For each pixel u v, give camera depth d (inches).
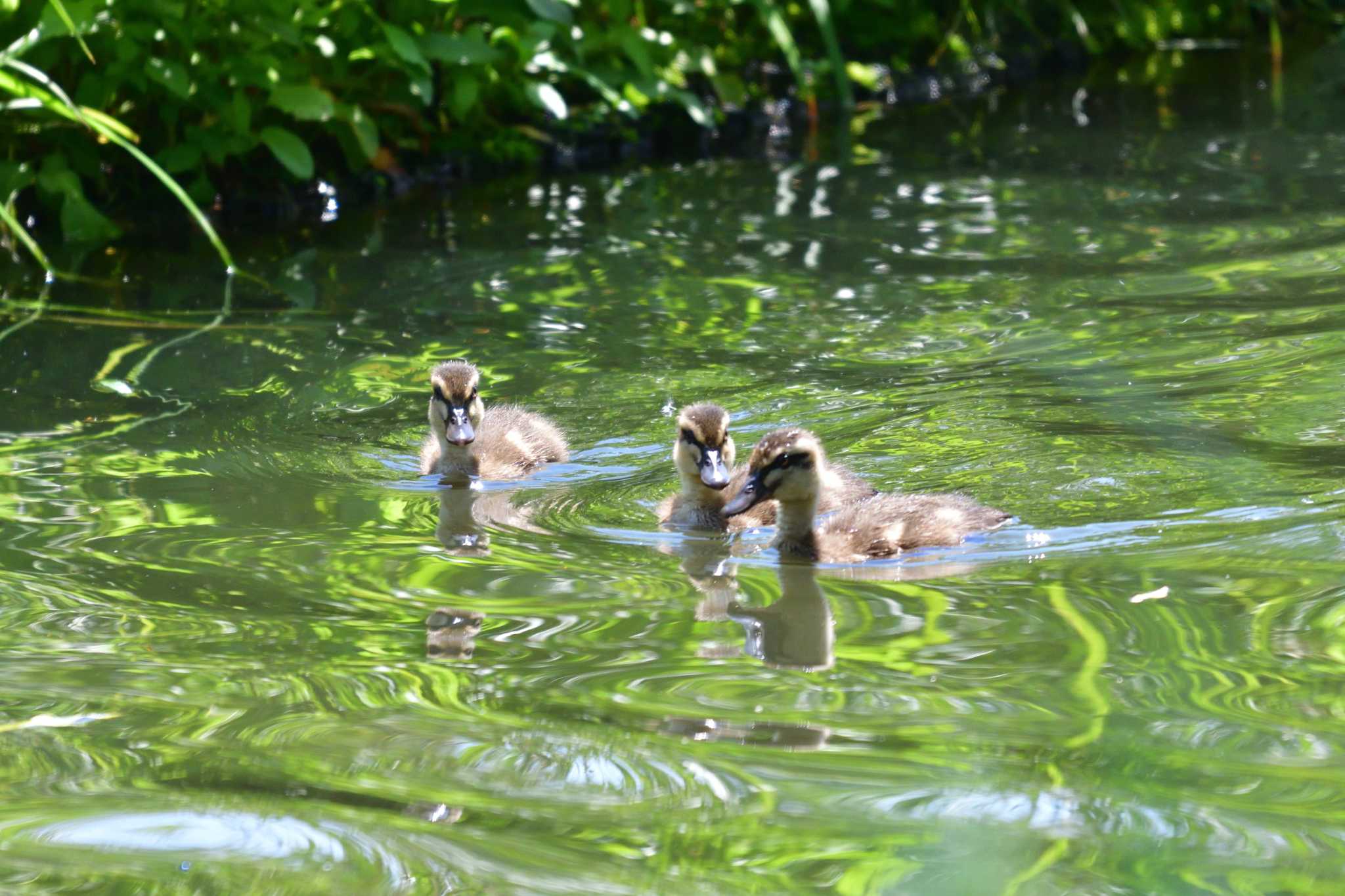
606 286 666.2
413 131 870.4
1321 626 343.9
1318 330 569.6
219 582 390.9
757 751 291.4
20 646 347.9
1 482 467.5
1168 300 617.0
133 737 300.7
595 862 252.4
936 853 250.7
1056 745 290.5
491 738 298.7
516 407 539.5
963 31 1139.3
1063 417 504.7
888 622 361.7
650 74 890.1
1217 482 444.5
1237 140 898.7
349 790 277.9
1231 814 262.1
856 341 589.3
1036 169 851.4
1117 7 1202.6
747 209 785.6
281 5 761.0
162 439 509.4
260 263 712.4
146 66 732.0
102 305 651.5
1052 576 386.3
